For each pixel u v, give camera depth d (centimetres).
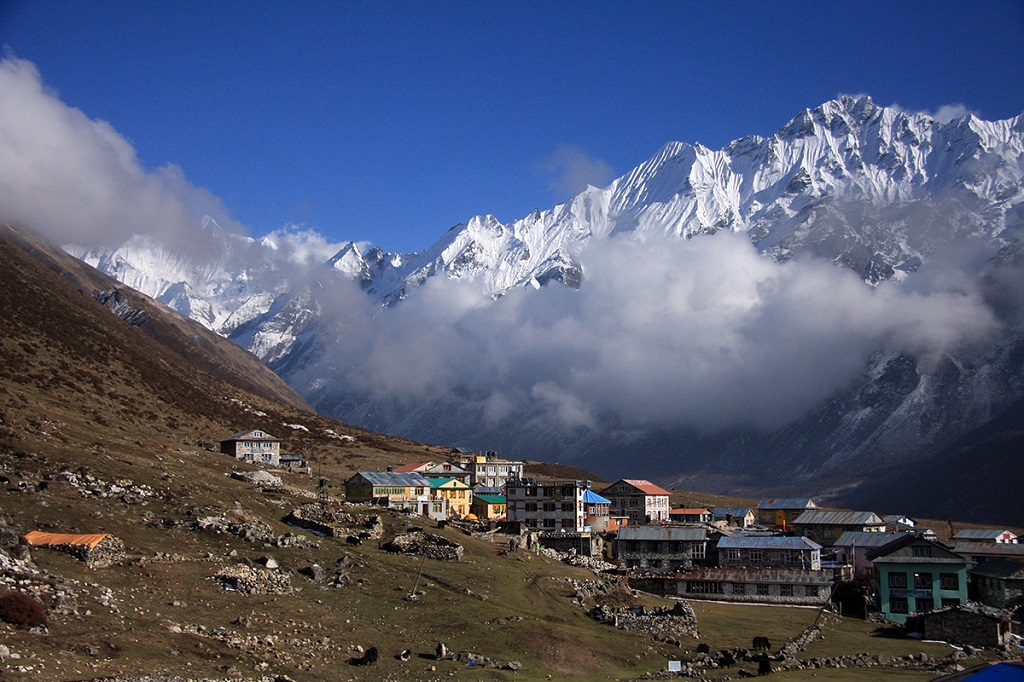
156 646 7219
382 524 13388
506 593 11119
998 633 12056
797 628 12406
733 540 16175
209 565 9594
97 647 6869
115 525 10100
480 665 8719
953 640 12231
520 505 19062
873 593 14900
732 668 9969
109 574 8581
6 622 6788
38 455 12094
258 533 10975
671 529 16900
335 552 11294
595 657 9656
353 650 8456
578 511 18925
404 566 11375
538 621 10306
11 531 8400
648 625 11031
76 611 7406
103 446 14075
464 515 19425
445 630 9519
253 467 17712
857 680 9488
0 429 12725
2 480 10600
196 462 16200
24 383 18462
